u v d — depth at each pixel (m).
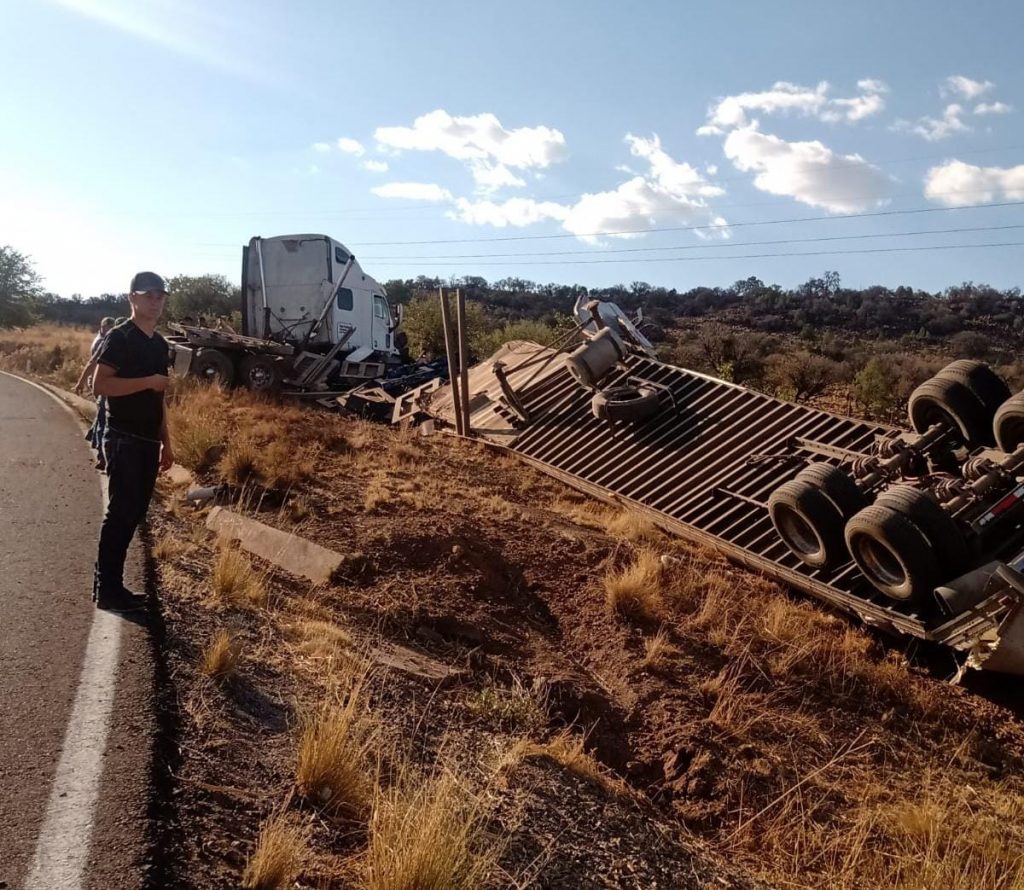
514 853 3.21
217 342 16.86
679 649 6.50
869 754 5.76
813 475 8.31
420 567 6.94
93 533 6.07
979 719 6.53
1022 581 6.30
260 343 17.22
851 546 7.64
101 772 2.90
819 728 5.93
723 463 10.83
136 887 2.35
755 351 45.69
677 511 10.45
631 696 5.74
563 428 13.34
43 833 2.55
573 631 6.76
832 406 38.59
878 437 9.60
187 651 4.07
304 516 7.67
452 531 7.72
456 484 10.97
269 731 3.56
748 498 9.90
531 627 6.65
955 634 6.83
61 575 5.03
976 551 7.37
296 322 19.17
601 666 6.21
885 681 6.68
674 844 4.17
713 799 4.91
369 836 3.00
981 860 4.65
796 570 8.62
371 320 20.97
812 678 6.58
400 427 16.38
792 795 5.05
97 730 3.19
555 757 4.51
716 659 6.55
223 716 3.52
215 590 5.02
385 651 5.15
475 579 6.94
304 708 3.81
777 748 5.54
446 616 6.09
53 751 3.03
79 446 9.89
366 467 10.80
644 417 12.28
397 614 5.89
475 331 38.62
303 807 3.04
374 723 3.83
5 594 4.62
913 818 4.92
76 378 19.00
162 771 2.97
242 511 7.50
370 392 18.41
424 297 42.91
